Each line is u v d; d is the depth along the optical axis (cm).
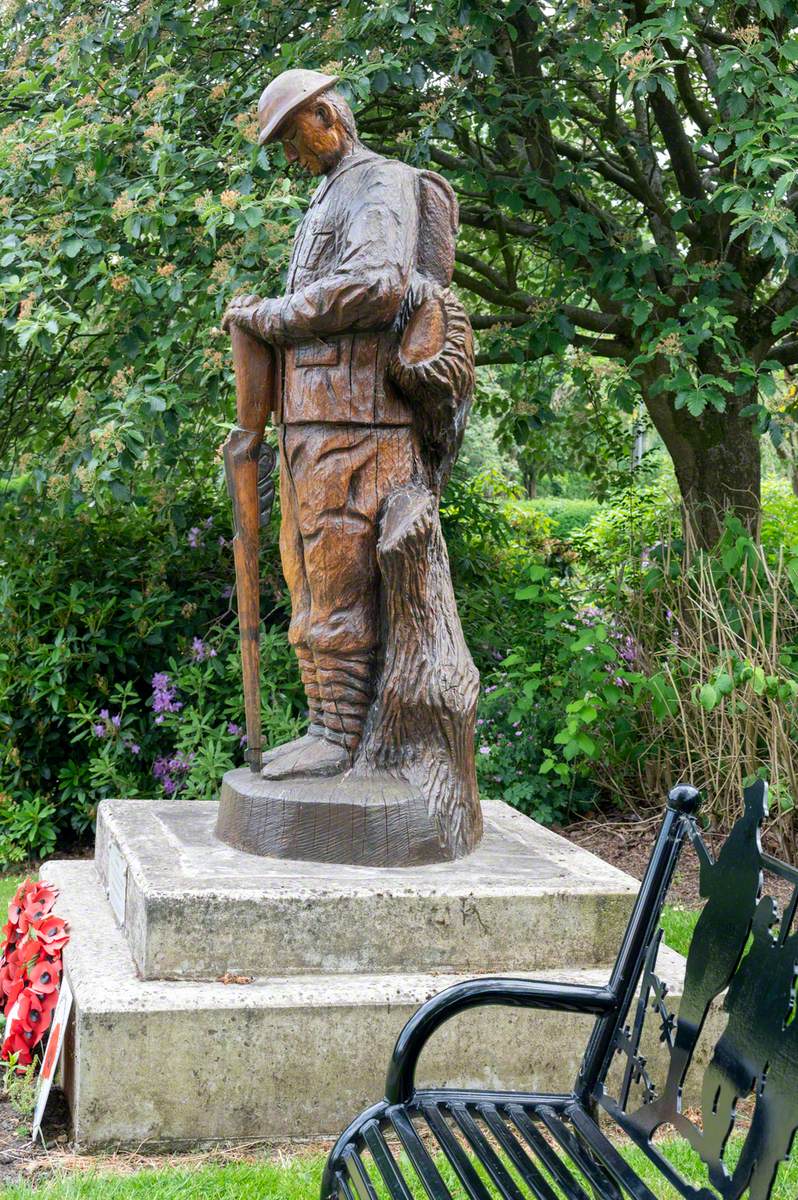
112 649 652
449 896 333
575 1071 322
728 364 561
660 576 615
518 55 643
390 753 371
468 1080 316
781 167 545
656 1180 288
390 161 368
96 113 577
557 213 602
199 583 680
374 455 365
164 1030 298
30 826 624
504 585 705
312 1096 305
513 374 673
